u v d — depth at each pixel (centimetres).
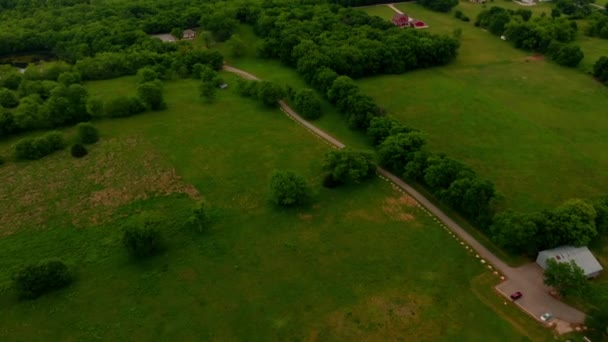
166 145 13488
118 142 13662
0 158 12812
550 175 12106
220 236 10206
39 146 13012
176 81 17600
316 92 16350
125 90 16688
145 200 11356
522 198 11262
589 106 15488
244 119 14800
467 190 10138
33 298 8775
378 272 9300
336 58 16850
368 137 13650
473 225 10400
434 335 8081
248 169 12412
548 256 9125
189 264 9519
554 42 19000
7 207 11181
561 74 17812
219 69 18600
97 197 11488
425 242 10000
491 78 17525
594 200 11169
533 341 7944
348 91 14775
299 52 17812
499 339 8000
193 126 14425
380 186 11719
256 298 8788
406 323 8288
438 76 17712
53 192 11688
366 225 10488
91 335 8112
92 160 12900
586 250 9319
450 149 13150
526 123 14462
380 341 8000
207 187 11762
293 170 12294
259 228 10431
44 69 17212
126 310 8556
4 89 15412
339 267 9431
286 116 14975
